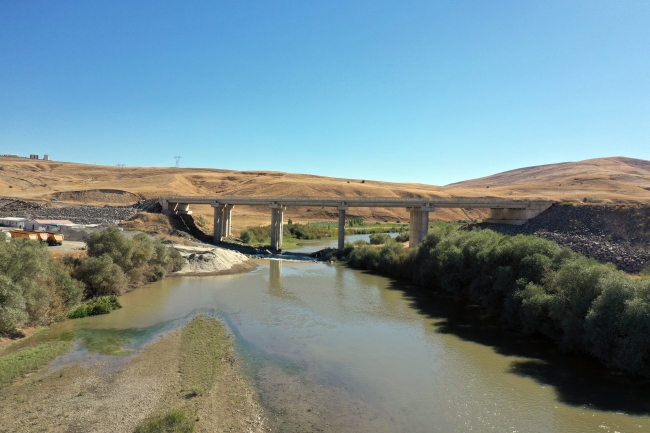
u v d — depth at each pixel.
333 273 70.69
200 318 40.31
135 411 21.84
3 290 30.42
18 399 22.84
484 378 28.06
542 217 86.94
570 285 33.19
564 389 26.52
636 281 30.22
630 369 27.09
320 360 30.58
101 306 41.31
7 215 102.56
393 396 25.08
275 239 102.00
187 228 108.81
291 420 21.83
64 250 58.75
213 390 24.80
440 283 55.09
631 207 71.25
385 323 40.91
